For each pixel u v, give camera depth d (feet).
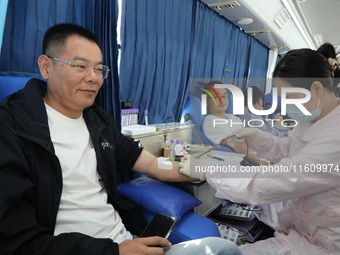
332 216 2.92
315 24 13.65
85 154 3.18
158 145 5.92
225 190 3.26
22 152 2.46
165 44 7.54
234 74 12.34
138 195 3.73
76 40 2.86
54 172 2.67
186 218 3.52
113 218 3.20
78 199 2.86
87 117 3.45
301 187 2.87
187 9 8.29
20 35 4.08
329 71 2.97
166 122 7.88
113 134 3.91
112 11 5.08
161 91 7.66
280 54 17.75
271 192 2.97
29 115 2.72
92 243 2.23
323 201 2.97
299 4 10.91
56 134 2.97
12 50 4.02
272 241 3.28
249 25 11.23
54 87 2.96
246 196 3.08
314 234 3.09
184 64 8.49
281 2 10.53
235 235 4.45
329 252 2.90
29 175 2.46
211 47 10.03
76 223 2.75
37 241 2.19
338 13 11.71
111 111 5.22
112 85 5.14
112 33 5.12
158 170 4.06
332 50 3.33
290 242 3.14
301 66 2.92
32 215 2.29
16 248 2.05
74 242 2.18
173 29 7.73
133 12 6.47
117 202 3.42
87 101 3.02
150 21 6.94
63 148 2.93
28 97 2.78
